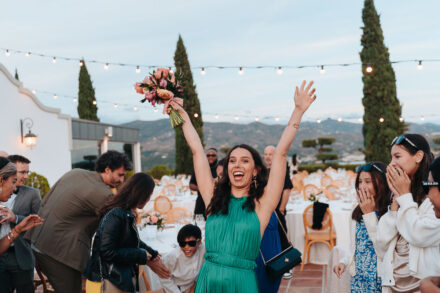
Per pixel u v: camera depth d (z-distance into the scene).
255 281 1.67
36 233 2.75
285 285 4.52
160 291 2.95
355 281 2.29
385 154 15.62
